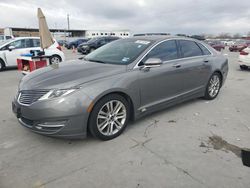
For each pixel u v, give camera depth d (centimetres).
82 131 297
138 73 347
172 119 407
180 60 424
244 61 1002
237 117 423
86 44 1917
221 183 239
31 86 306
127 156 287
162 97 397
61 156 287
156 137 338
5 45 966
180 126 378
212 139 334
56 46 1007
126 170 259
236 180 244
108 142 322
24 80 341
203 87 491
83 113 290
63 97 281
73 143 319
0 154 291
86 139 330
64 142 321
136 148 306
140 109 361
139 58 359
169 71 395
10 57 966
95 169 261
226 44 4481
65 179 244
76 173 254
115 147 309
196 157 285
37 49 1009
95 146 311
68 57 1600
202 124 388
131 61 354
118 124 339
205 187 233
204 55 489
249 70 1044
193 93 467
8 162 274
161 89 389
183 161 277
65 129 287
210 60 494
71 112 283
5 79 773
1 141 324
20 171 257
